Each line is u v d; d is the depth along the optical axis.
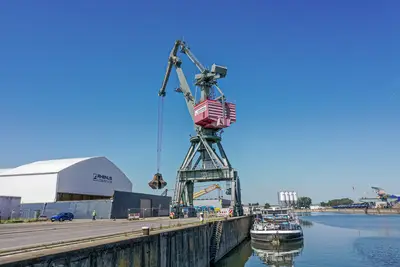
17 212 57.50
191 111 65.38
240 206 61.97
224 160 60.34
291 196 70.94
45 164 80.50
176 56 69.81
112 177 87.44
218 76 61.97
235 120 61.19
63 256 11.32
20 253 11.89
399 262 36.22
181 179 60.34
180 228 24.92
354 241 55.66
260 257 41.41
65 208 62.78
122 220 52.41
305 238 62.75
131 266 15.91
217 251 35.50
